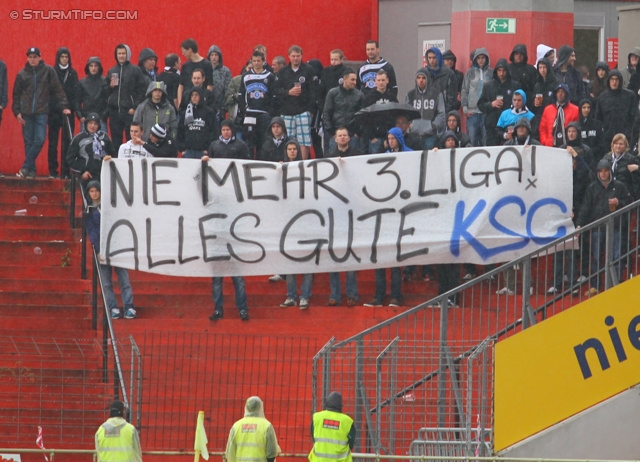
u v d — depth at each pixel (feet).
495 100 168.86
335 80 179.83
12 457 124.47
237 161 152.05
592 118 165.17
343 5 219.20
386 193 152.56
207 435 137.18
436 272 162.09
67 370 140.97
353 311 154.51
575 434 126.82
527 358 126.62
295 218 152.46
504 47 187.73
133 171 151.12
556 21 189.06
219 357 147.33
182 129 175.01
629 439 127.75
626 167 154.20
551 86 171.42
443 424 129.70
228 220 151.94
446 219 152.05
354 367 139.13
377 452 126.52
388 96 166.61
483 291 156.76
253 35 215.10
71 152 157.79
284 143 162.91
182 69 185.68
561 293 139.74
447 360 131.13
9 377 141.28
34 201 172.14
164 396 138.82
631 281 128.88
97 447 115.85
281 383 136.36
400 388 137.69
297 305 156.97
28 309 151.64
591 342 127.75
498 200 151.53
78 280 156.76
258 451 117.50
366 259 152.05
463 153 152.15
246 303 153.58
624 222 151.12
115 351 135.23
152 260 151.12
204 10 212.84
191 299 157.79
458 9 190.60
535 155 151.74
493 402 126.21
